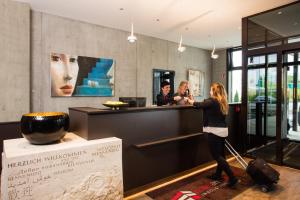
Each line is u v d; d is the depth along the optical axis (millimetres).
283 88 4277
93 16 5031
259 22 4605
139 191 2896
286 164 4113
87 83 5465
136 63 6473
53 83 4969
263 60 4848
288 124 4723
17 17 4203
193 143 3648
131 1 4188
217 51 8758
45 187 1788
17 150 1792
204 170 3738
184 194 2865
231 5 4289
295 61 4281
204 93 8609
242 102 4836
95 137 2330
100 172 2117
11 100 4176
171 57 7414
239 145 4828
